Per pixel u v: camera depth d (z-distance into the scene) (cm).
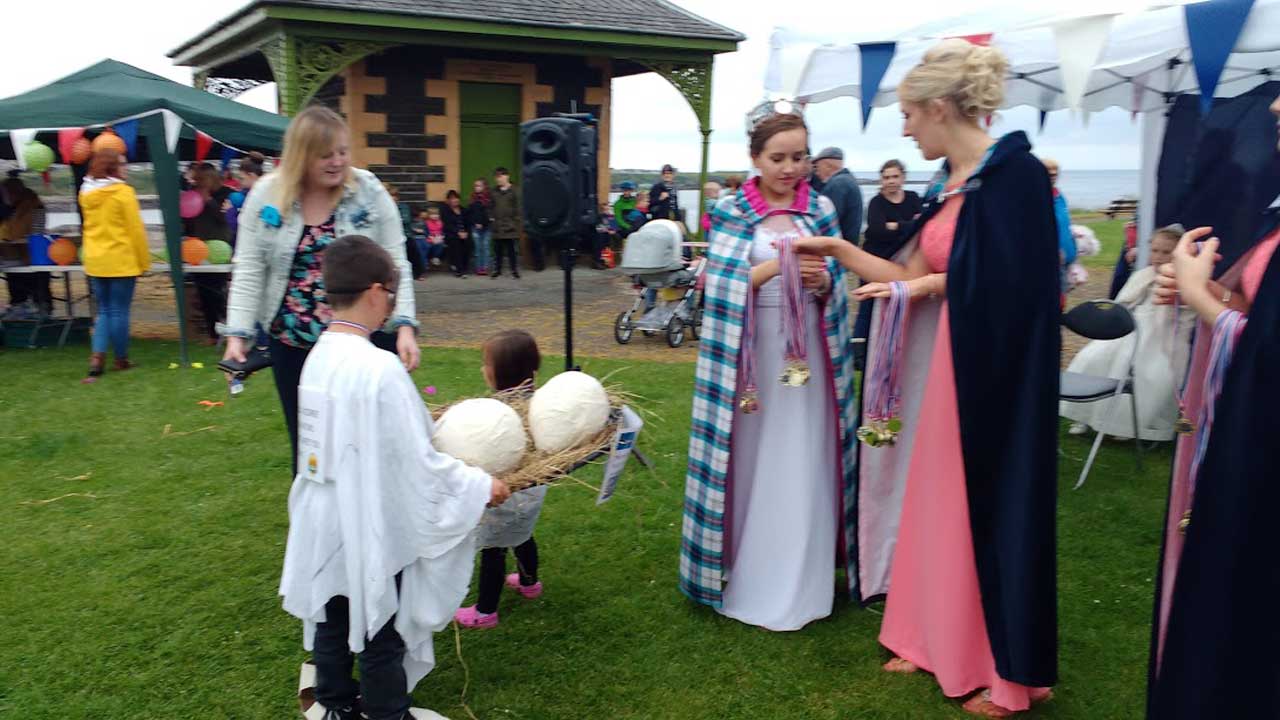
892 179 732
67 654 304
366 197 304
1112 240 1945
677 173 1519
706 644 312
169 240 749
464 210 1449
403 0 1273
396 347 319
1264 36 315
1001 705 264
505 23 1312
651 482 477
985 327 255
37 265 848
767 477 319
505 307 1120
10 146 896
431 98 1427
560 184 397
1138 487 477
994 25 398
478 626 325
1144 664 302
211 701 278
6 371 734
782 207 311
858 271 291
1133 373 522
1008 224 252
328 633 239
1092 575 371
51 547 390
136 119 742
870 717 270
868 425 294
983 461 259
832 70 466
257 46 1334
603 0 1508
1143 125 705
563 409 273
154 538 400
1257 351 181
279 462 503
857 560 327
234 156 1009
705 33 1481
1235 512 185
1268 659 184
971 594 269
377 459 220
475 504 231
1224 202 580
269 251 297
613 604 342
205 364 764
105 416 596
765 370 314
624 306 1135
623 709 275
